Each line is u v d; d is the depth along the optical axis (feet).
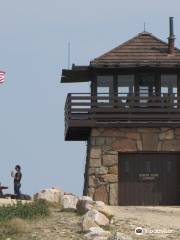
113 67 366.22
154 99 366.63
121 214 287.89
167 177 362.74
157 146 362.33
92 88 367.66
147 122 362.94
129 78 370.53
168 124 362.74
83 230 232.53
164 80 370.73
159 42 379.76
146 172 362.33
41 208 265.13
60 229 235.20
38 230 233.76
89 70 374.02
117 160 360.89
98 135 362.12
